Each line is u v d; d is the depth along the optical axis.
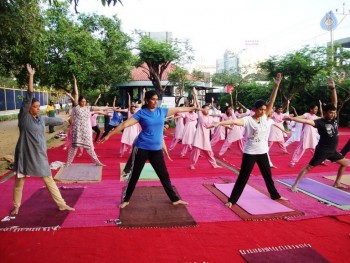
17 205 5.02
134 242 4.14
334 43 24.23
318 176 7.72
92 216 4.97
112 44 19.67
